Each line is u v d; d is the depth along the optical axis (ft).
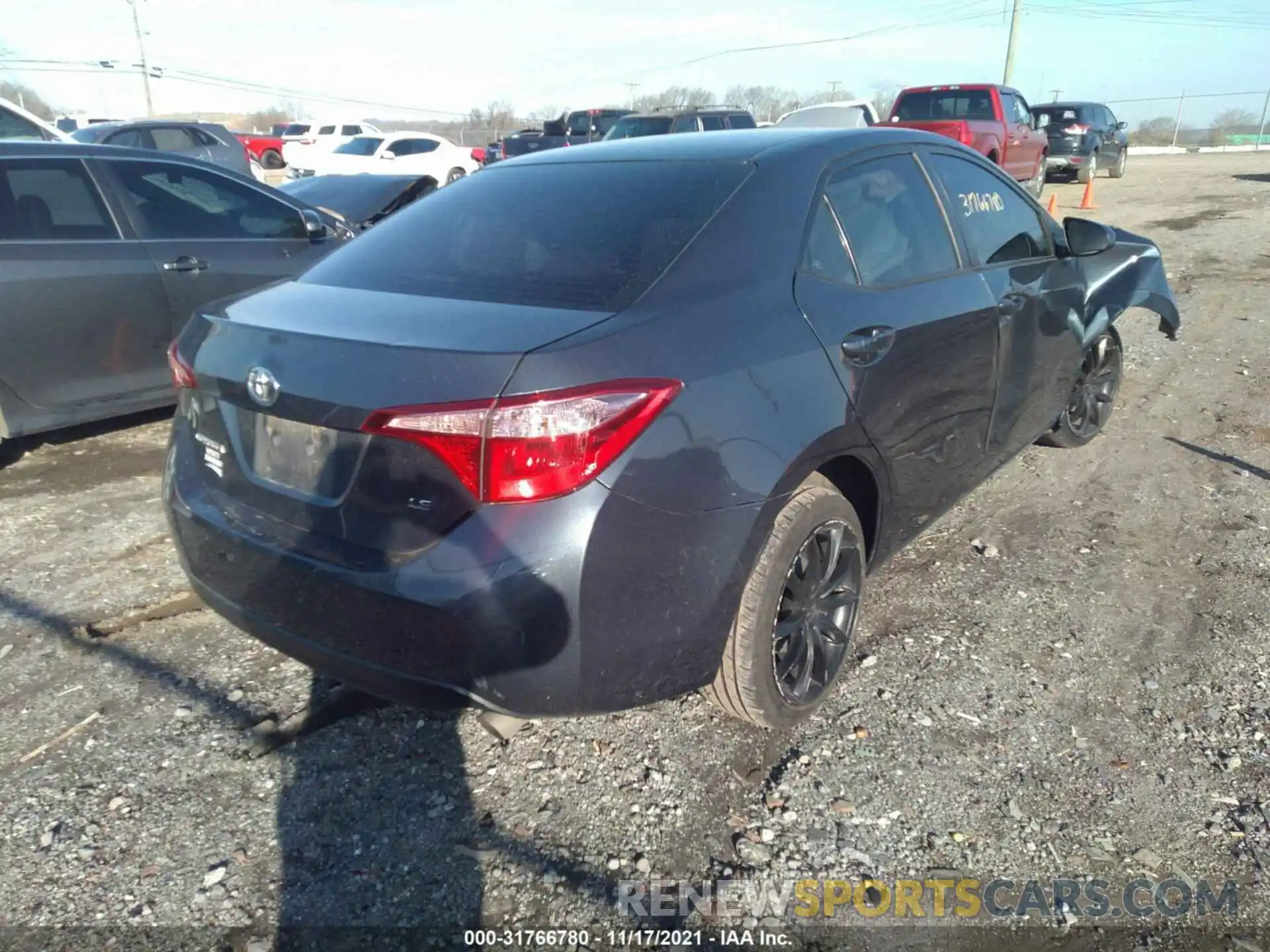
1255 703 9.91
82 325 16.20
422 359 7.10
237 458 8.41
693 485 7.52
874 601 11.98
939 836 8.17
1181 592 12.16
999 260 12.35
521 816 8.44
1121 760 9.08
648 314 7.73
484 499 6.95
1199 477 15.90
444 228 9.75
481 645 7.04
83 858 8.02
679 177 9.57
